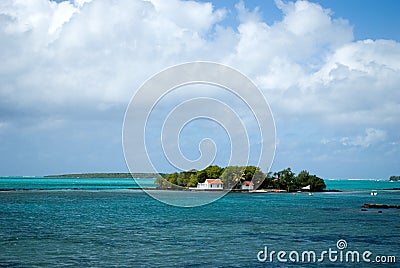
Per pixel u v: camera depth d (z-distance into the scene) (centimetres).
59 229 6406
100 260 4256
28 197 15075
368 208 11138
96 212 9344
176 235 5869
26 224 7000
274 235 5934
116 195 16888
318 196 18362
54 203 12231
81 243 5150
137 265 4072
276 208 10919
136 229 6475
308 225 7131
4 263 4109
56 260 4247
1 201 12888
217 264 4131
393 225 7188
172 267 4003
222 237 5716
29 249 4759
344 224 7312
